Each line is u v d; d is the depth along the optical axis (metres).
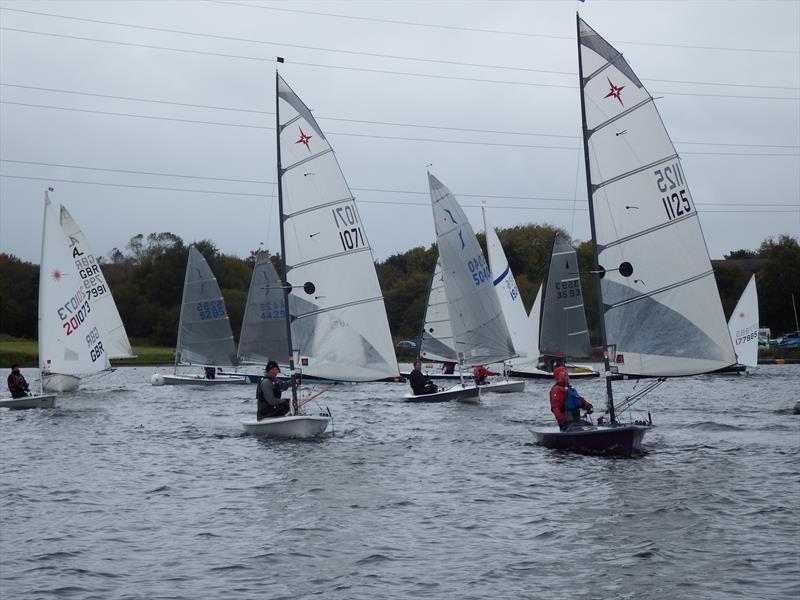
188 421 32.34
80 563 13.01
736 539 13.85
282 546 13.77
